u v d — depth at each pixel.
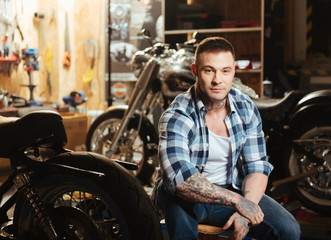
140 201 1.79
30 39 5.40
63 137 2.08
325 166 2.83
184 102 1.87
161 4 5.54
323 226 2.72
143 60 3.53
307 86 5.23
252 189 1.85
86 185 1.85
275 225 1.83
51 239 1.91
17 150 2.01
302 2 5.48
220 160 1.89
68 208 1.91
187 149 1.81
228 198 1.71
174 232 1.81
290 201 3.02
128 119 3.45
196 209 1.85
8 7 4.66
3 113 3.91
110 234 1.91
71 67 5.76
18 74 5.10
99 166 1.87
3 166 3.91
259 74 5.15
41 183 1.97
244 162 1.95
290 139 2.98
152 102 3.50
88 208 2.10
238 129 1.89
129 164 2.06
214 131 1.88
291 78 5.30
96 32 5.77
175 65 3.28
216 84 1.79
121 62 5.71
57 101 5.59
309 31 5.49
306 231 2.72
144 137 3.52
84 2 5.75
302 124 2.96
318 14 5.47
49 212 1.93
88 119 4.55
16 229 2.08
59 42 5.54
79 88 5.82
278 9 5.38
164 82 3.29
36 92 5.53
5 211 2.11
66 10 5.62
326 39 5.48
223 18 5.44
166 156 1.78
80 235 1.90
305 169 2.98
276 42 5.39
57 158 1.98
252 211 1.72
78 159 1.93
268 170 1.92
